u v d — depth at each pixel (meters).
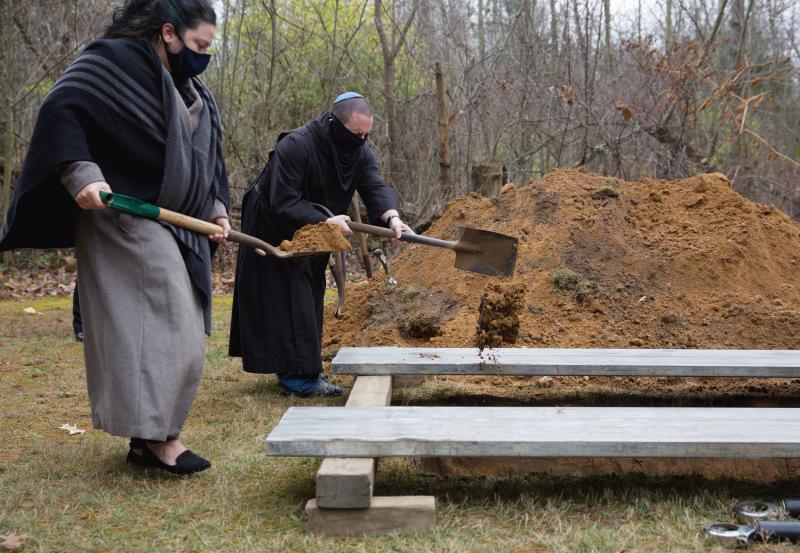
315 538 2.63
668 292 5.74
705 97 13.19
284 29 15.21
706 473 3.75
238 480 3.29
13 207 3.09
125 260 3.22
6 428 4.19
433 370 4.11
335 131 4.79
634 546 2.53
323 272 5.06
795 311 5.56
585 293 5.61
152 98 3.28
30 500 3.06
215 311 9.19
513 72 13.58
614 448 2.74
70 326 7.95
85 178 3.04
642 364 4.03
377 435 2.80
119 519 2.85
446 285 6.05
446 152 11.59
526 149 13.62
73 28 13.38
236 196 14.20
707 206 6.50
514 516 2.79
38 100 13.61
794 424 2.98
